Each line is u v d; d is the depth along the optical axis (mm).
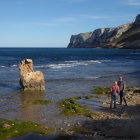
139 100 21781
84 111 17859
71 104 19969
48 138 12289
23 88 27156
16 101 21375
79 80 35219
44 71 46438
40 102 20844
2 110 18047
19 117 16188
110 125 14250
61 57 104000
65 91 26781
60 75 40656
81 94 25125
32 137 12422
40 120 15570
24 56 109812
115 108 18969
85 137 12242
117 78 37844
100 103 20875
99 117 16172
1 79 35250
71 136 12461
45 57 102812
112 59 90000
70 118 16062
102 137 12188
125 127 13789
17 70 48375
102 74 43000
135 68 54938
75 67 55719
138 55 119812
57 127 14094
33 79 27000
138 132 12922
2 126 13750
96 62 73438
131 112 17609
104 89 27453
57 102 21062
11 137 12391
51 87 29250
